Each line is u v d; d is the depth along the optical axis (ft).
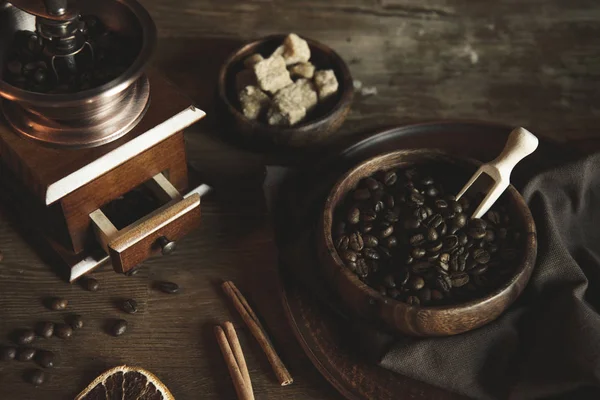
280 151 2.68
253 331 2.42
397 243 2.36
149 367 2.38
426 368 2.26
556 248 2.35
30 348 2.38
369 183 2.42
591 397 2.24
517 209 2.35
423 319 2.20
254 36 3.01
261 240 2.59
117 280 2.51
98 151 2.28
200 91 2.86
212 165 2.70
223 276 2.53
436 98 2.88
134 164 2.38
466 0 3.13
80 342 2.41
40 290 2.48
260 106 2.67
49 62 2.27
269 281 2.52
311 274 2.39
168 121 2.35
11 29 2.37
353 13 3.09
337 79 2.76
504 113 2.85
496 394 2.26
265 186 2.53
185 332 2.44
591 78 2.95
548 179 2.43
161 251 2.41
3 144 2.30
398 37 3.03
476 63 2.97
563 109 2.86
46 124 2.26
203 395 2.35
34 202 2.48
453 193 2.46
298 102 2.65
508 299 2.24
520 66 2.97
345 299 2.29
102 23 2.39
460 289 2.30
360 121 2.81
